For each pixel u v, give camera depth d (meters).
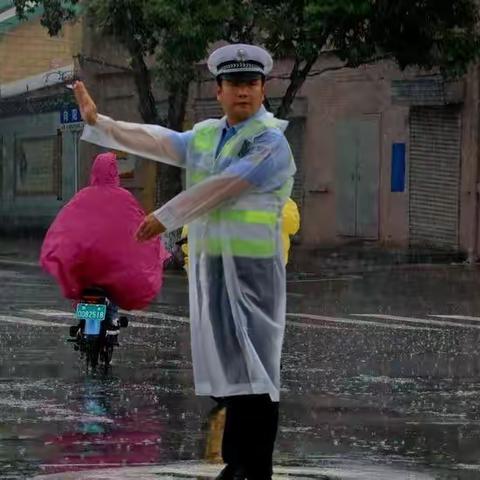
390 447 11.67
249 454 9.12
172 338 21.30
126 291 16.92
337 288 32.97
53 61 56.69
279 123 9.10
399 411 13.94
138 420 13.18
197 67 38.47
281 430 12.59
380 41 36.31
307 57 35.50
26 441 11.88
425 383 16.30
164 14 33.78
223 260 8.94
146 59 46.31
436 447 11.70
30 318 24.42
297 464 10.72
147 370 17.30
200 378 9.12
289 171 9.02
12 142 60.72
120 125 9.25
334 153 46.22
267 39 35.84
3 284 33.25
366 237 45.31
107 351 17.27
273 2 35.06
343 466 10.65
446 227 42.78
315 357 19.03
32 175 59.09
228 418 9.16
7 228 61.06
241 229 8.91
